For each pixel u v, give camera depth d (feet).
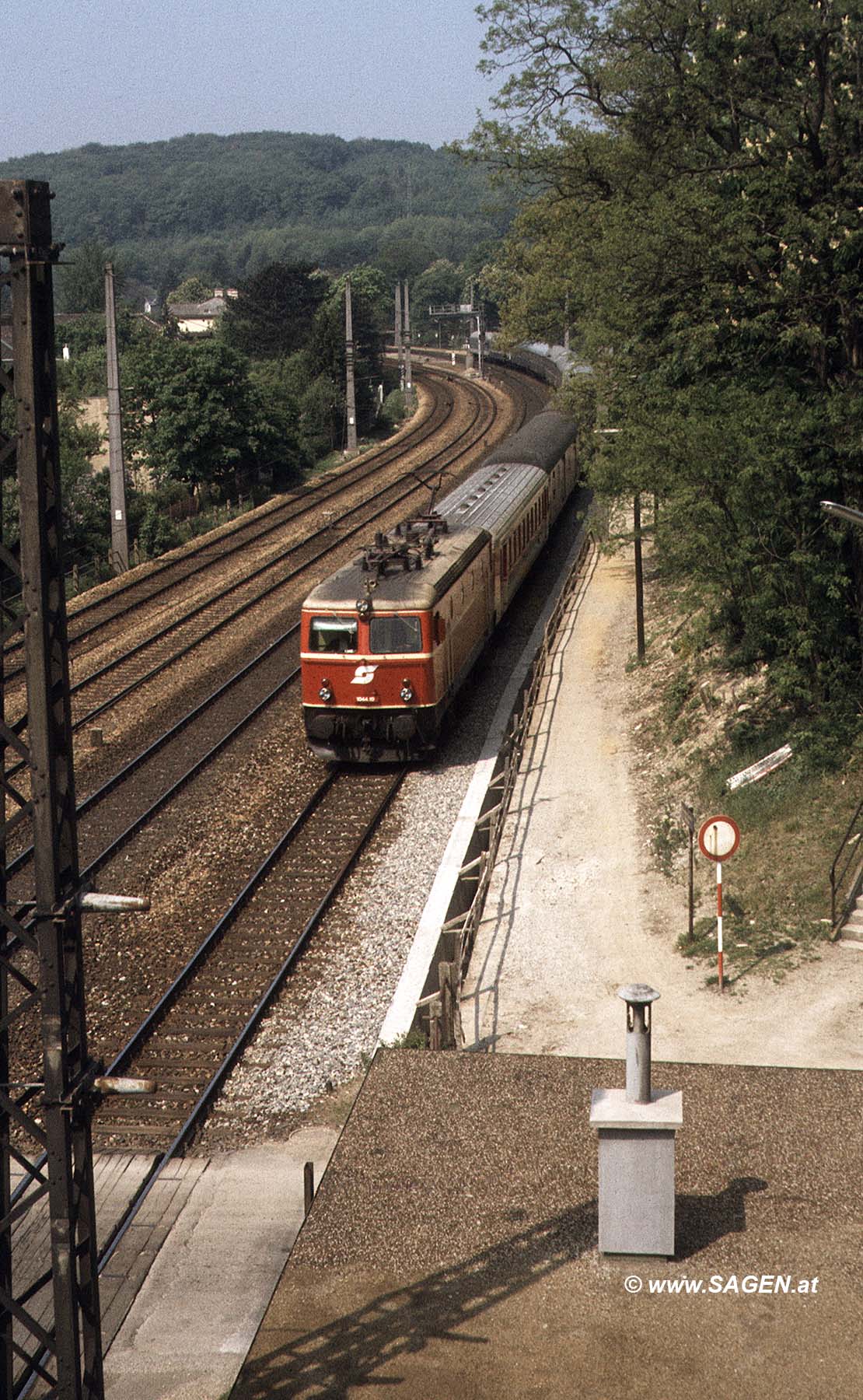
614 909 142.00
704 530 164.04
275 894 147.43
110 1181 98.84
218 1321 82.74
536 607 281.74
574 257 227.20
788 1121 94.73
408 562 193.26
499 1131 94.48
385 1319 75.31
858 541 167.43
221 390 439.63
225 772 186.91
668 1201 78.89
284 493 452.76
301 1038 118.42
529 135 227.20
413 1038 112.98
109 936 139.23
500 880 151.94
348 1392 69.62
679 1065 103.86
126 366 444.14
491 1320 75.00
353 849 158.61
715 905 139.64
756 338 177.06
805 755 159.74
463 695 221.05
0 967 61.87
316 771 187.73
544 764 187.52
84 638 258.78
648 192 196.13
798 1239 81.30
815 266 164.76
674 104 190.19
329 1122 106.63
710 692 188.55
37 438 57.57
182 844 161.99
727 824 122.11
